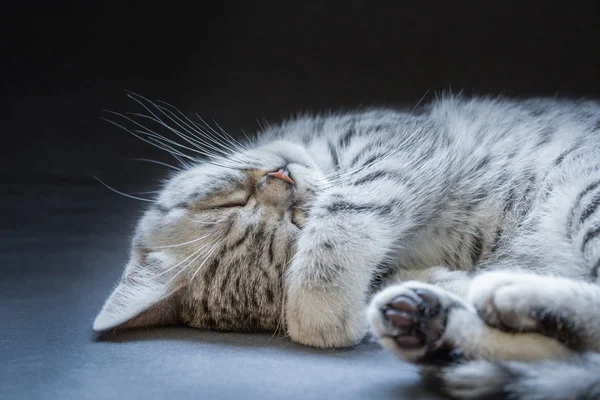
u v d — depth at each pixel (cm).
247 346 42
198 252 44
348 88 73
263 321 44
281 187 44
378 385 37
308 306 41
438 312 37
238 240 44
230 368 39
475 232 45
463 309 37
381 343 38
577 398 34
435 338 37
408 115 51
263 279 43
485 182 45
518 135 46
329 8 85
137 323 44
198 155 57
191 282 44
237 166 46
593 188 42
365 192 44
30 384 37
